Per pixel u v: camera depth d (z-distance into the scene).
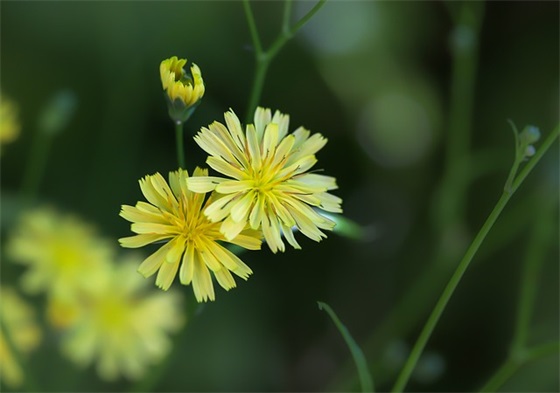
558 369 0.33
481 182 0.36
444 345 0.36
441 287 0.35
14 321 0.24
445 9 0.38
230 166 0.19
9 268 0.27
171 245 0.19
